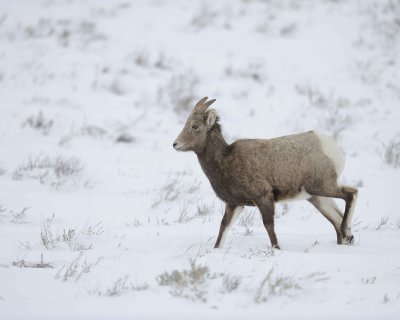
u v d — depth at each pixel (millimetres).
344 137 53562
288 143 29266
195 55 73500
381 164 47906
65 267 24625
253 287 21656
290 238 30688
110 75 67250
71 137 52250
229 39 78250
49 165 45062
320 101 61062
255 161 28875
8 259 25969
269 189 28875
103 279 22906
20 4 89688
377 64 69625
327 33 78562
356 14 83812
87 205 37844
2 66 67625
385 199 39781
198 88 64625
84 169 45156
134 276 23250
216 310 19625
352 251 27672
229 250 27766
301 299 20656
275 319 18859
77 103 60156
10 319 18891
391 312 19469
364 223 34875
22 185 41156
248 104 61125
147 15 86625
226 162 29297
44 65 68812
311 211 37500
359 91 63688
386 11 84000
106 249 27625
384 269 24188
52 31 78188
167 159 48938
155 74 68438
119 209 37375
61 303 20312
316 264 24766
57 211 36344
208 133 29891
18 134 52344
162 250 27703
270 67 70062
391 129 55219
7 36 76250
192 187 41812
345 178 44500
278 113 59062
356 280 22656
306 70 69000
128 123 56500
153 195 40438
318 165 29375
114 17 85688
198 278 21688
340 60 71000
